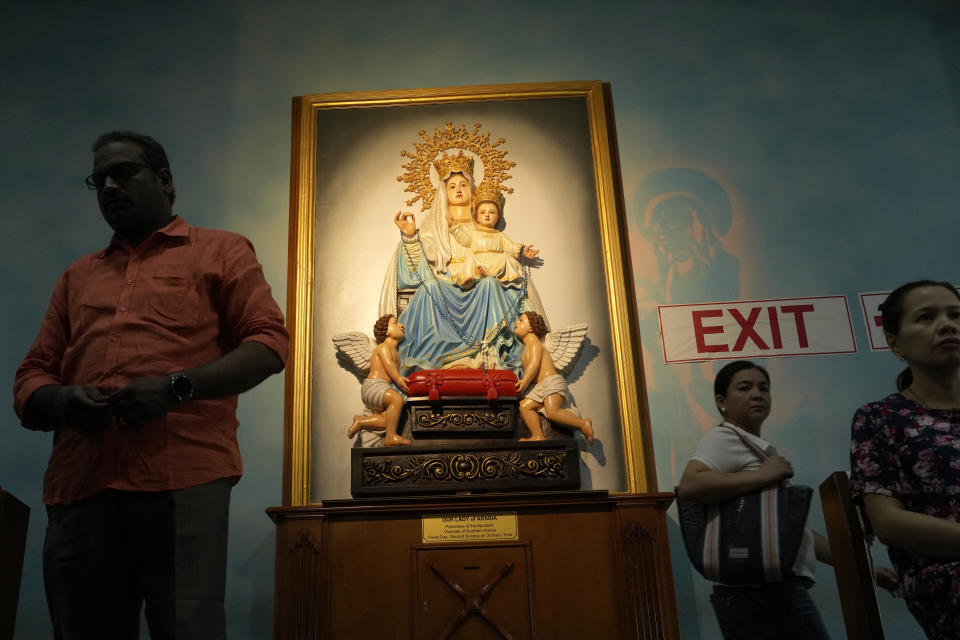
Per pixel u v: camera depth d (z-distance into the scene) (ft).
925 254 10.63
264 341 5.76
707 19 11.87
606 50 11.78
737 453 9.28
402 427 9.52
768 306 10.39
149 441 5.36
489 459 8.63
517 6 11.95
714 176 11.05
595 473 9.68
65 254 10.57
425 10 11.94
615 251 10.56
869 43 11.74
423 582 7.96
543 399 9.65
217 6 11.88
